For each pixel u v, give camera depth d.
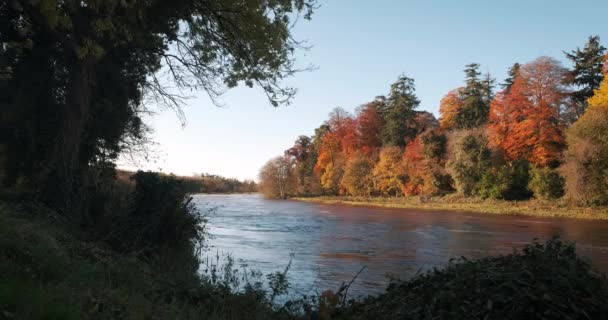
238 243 22.59
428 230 30.91
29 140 16.47
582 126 47.78
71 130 14.61
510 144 59.59
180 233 13.47
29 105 16.55
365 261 17.78
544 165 57.09
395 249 21.48
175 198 13.52
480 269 7.19
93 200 13.89
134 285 7.52
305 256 18.88
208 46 16.69
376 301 7.97
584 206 48.12
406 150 78.44
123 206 13.31
